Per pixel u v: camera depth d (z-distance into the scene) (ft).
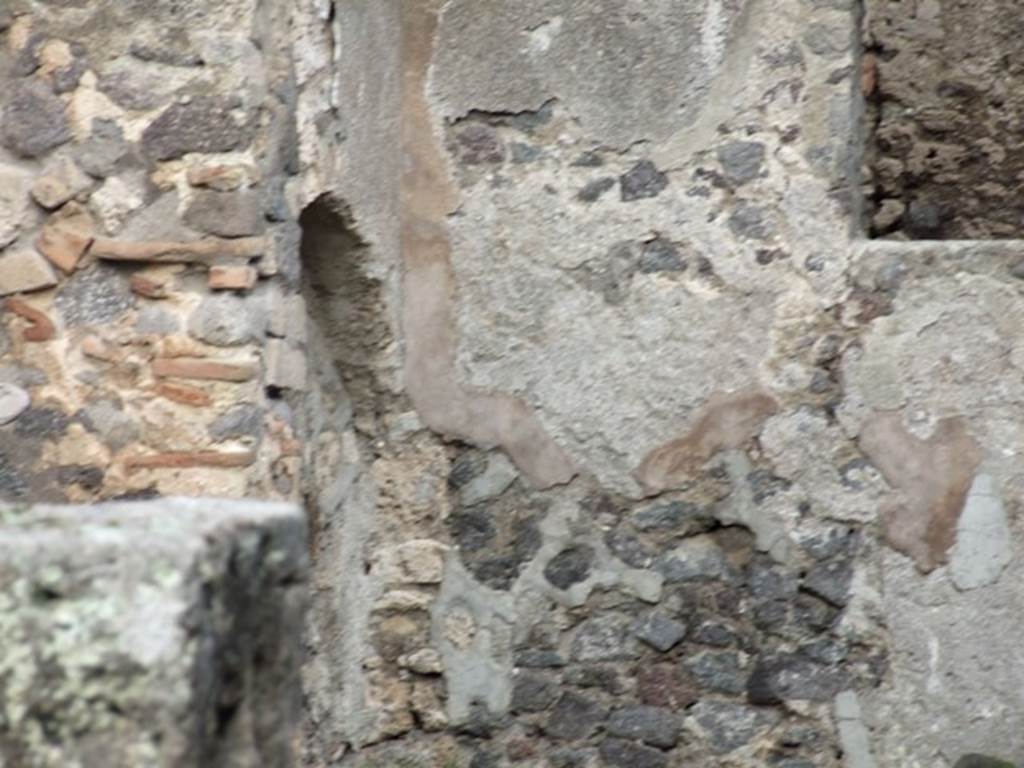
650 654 67.31
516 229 67.51
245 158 55.16
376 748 67.97
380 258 65.26
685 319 67.00
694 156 67.10
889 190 81.00
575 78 67.31
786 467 66.69
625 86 67.15
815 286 66.54
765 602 66.80
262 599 25.31
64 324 55.16
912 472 66.23
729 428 66.95
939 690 66.18
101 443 55.16
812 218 66.59
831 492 66.54
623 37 67.15
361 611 67.46
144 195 55.11
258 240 55.47
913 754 66.28
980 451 66.13
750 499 66.85
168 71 55.11
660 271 67.15
